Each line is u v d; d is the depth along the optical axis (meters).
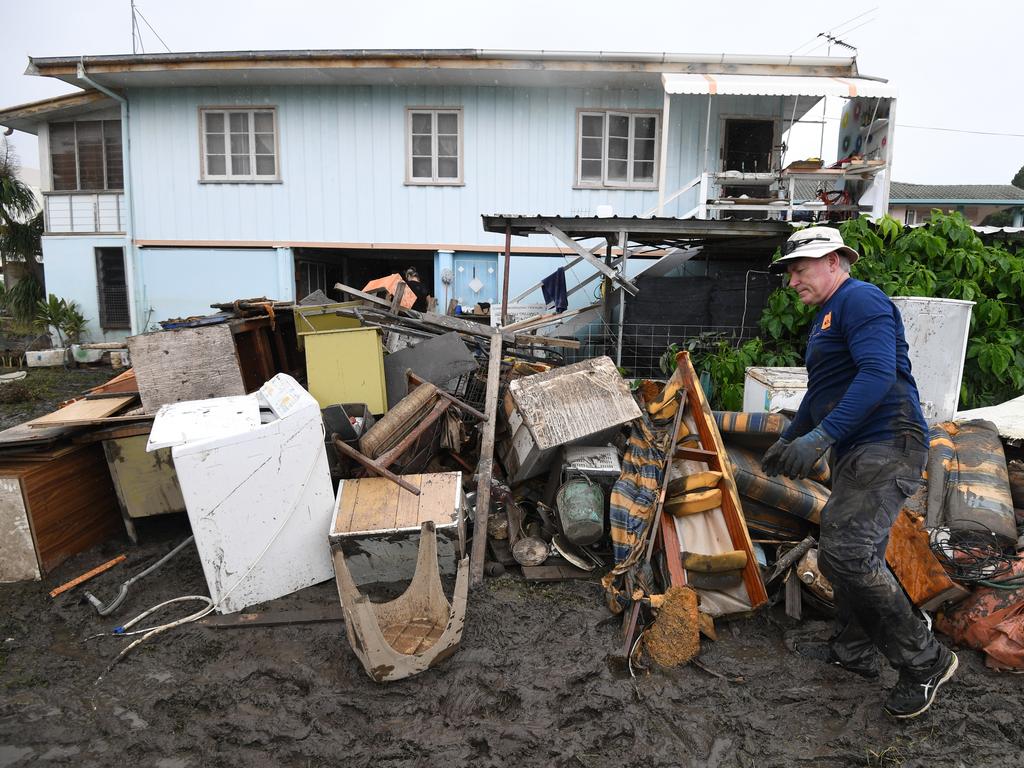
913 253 6.31
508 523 4.08
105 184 12.20
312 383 4.73
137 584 3.76
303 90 11.08
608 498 3.96
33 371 10.84
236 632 3.27
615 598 3.31
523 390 4.10
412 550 3.50
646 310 7.26
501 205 11.13
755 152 10.98
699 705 2.73
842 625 3.04
